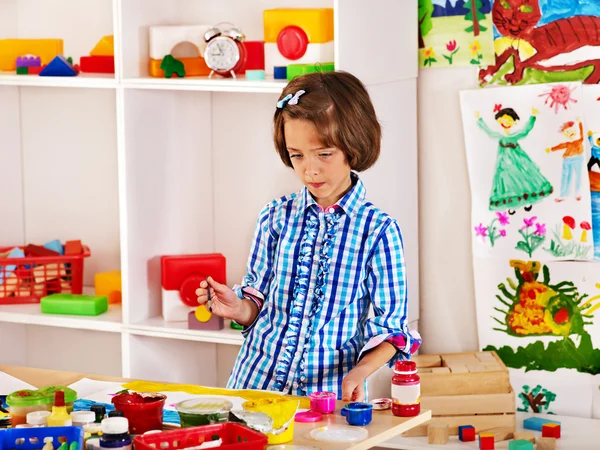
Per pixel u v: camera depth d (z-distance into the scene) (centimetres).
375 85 245
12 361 321
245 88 248
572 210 257
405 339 173
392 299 178
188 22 289
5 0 309
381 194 252
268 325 186
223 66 258
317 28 251
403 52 261
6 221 315
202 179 293
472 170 268
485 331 272
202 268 272
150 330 267
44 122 313
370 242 180
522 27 258
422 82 273
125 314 270
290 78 245
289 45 253
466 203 272
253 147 290
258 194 291
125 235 265
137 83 259
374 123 178
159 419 147
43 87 311
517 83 261
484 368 253
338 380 179
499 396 249
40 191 317
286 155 182
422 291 280
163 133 276
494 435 250
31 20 308
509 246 265
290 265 185
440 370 253
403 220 266
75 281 292
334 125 169
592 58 252
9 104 312
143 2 268
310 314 181
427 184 276
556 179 257
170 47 266
